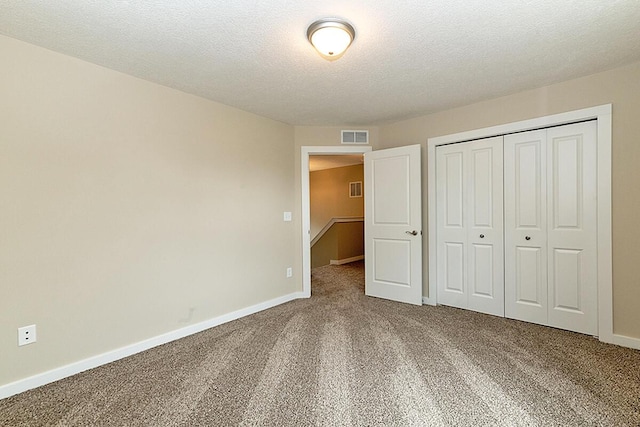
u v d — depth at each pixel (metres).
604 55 2.27
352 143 4.07
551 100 2.81
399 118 3.75
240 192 3.35
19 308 1.96
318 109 3.38
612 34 1.98
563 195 2.82
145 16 1.75
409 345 2.53
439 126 3.54
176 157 2.79
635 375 2.03
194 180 2.92
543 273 2.94
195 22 1.81
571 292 2.79
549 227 2.90
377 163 3.96
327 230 6.80
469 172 3.38
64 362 2.13
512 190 3.11
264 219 3.62
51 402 1.83
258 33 1.93
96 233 2.29
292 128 4.00
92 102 2.28
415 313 3.35
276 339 2.70
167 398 1.84
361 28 1.89
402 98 3.09
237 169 3.32
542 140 2.92
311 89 2.83
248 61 2.29
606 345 2.50
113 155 2.38
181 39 1.99
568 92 2.72
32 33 1.90
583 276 2.72
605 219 2.56
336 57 2.14
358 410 1.71
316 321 3.14
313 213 8.48
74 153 2.19
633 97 2.43
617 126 2.50
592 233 2.68
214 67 2.38
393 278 3.85
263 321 3.17
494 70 2.49
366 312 3.41
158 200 2.66
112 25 1.83
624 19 1.82
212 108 3.08
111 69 2.38
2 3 1.62
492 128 3.15
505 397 1.80
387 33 1.94
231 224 3.25
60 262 2.12
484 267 3.31
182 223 2.83
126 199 2.45
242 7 1.68
